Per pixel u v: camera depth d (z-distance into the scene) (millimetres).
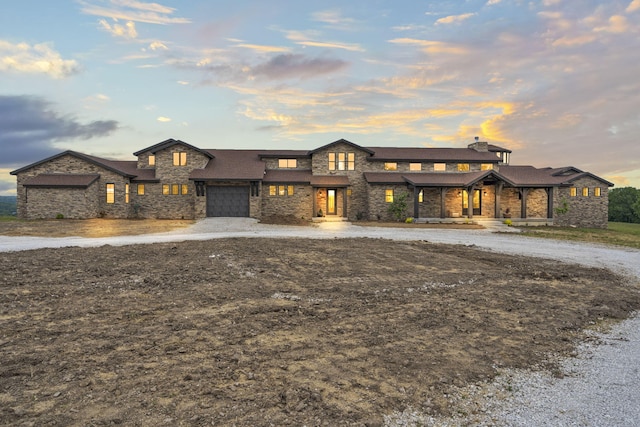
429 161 35312
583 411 4918
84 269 11797
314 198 33688
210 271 11992
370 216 33750
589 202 35312
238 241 18422
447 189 34562
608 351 6910
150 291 9711
